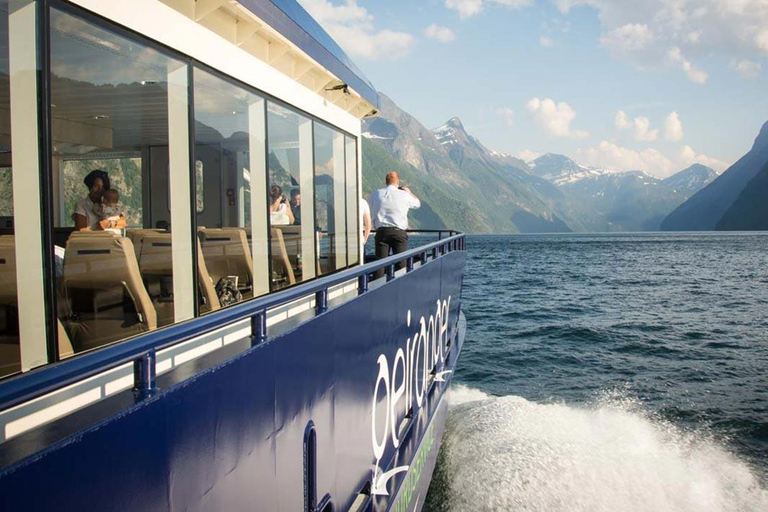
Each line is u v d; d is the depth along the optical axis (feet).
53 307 8.79
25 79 8.23
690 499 31.42
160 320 11.23
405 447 16.89
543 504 29.17
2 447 4.39
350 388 11.84
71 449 4.56
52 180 8.78
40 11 8.39
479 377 63.36
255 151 14.53
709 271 217.77
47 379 4.49
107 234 10.12
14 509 4.08
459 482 31.27
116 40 9.79
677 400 53.31
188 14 11.66
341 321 11.22
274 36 14.47
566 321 101.24
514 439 36.58
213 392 6.61
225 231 13.30
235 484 7.12
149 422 5.49
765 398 53.78
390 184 26.58
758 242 568.82
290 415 8.80
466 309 118.21
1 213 8.00
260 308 7.63
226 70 13.06
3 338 8.06
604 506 29.48
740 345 80.18
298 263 17.44
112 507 5.01
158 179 11.24
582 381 61.21
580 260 292.61
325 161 19.75
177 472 5.93
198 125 12.15
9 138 8.05
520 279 187.11
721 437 43.06
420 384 19.38
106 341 9.98
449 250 28.45
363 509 12.55
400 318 16.28
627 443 38.58
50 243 8.67
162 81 11.02
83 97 9.37
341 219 21.63
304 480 9.40
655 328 93.50
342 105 21.65
